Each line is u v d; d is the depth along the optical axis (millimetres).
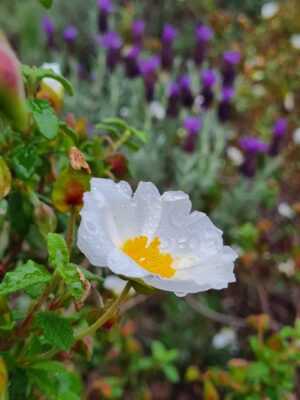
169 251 98
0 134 120
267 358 203
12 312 112
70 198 109
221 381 216
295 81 473
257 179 365
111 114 373
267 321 212
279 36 498
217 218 350
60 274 90
